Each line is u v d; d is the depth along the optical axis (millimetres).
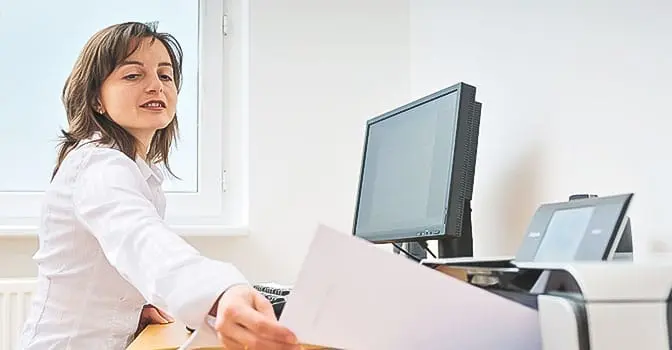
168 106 1363
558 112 1330
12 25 2207
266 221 2115
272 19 2178
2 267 1990
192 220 2211
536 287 577
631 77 1120
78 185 963
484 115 1660
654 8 1068
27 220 2135
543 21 1394
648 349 509
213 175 2240
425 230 1321
